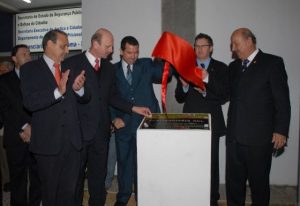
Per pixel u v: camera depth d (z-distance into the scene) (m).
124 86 2.62
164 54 2.05
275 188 3.13
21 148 2.57
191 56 2.10
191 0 3.13
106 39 2.25
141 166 1.56
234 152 2.42
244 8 3.08
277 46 3.06
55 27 5.43
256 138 2.26
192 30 3.15
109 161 3.24
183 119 1.83
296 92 3.07
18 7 5.46
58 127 2.03
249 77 2.26
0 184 2.61
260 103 2.24
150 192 1.57
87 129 2.29
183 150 1.52
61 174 2.13
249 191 3.12
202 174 1.53
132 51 2.48
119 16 3.30
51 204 2.11
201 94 2.51
